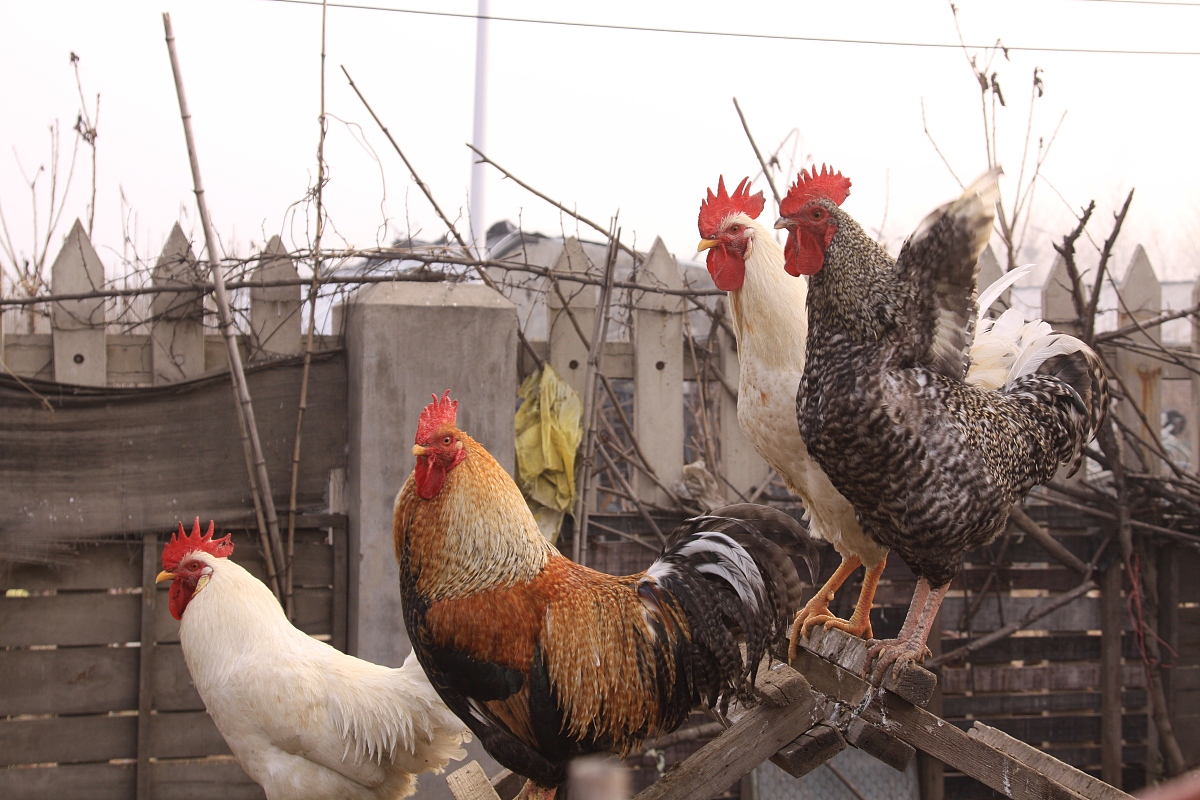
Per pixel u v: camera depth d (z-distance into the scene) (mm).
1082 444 3375
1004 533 5836
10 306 5281
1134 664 6082
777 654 3646
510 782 3977
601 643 3123
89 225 6980
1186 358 5957
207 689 4023
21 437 5082
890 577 5926
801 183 3172
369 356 5141
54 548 5109
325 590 5559
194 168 5246
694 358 5992
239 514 5406
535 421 5730
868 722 3096
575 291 5930
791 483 3785
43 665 5164
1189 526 5945
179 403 5324
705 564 3318
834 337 3027
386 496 5168
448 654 3045
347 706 3965
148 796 5246
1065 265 6039
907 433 2854
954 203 2863
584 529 5691
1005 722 6035
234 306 5523
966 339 2996
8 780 5121
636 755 5812
